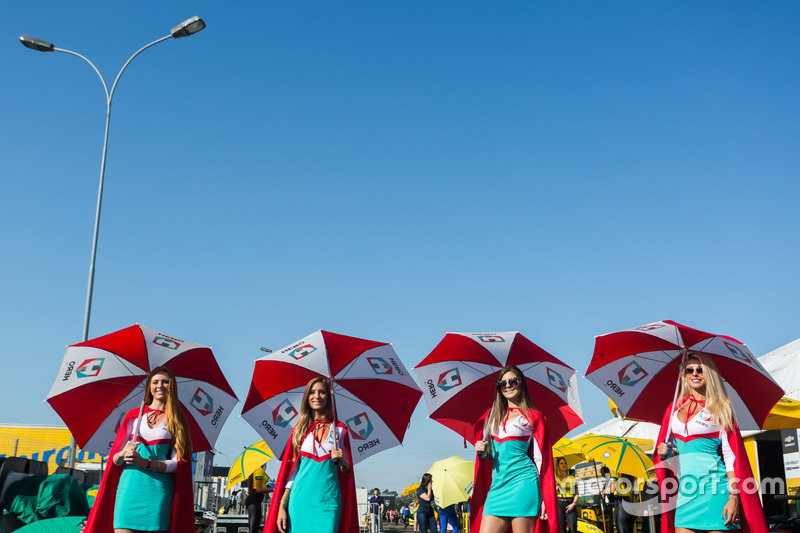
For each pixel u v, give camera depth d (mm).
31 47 16953
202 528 12992
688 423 5457
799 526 9156
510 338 8023
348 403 7402
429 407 7746
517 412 5941
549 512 5723
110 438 7273
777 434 12070
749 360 6840
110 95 17328
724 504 5199
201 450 7363
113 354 7262
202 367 7516
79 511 9070
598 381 7402
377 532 23766
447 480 17969
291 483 6141
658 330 7039
